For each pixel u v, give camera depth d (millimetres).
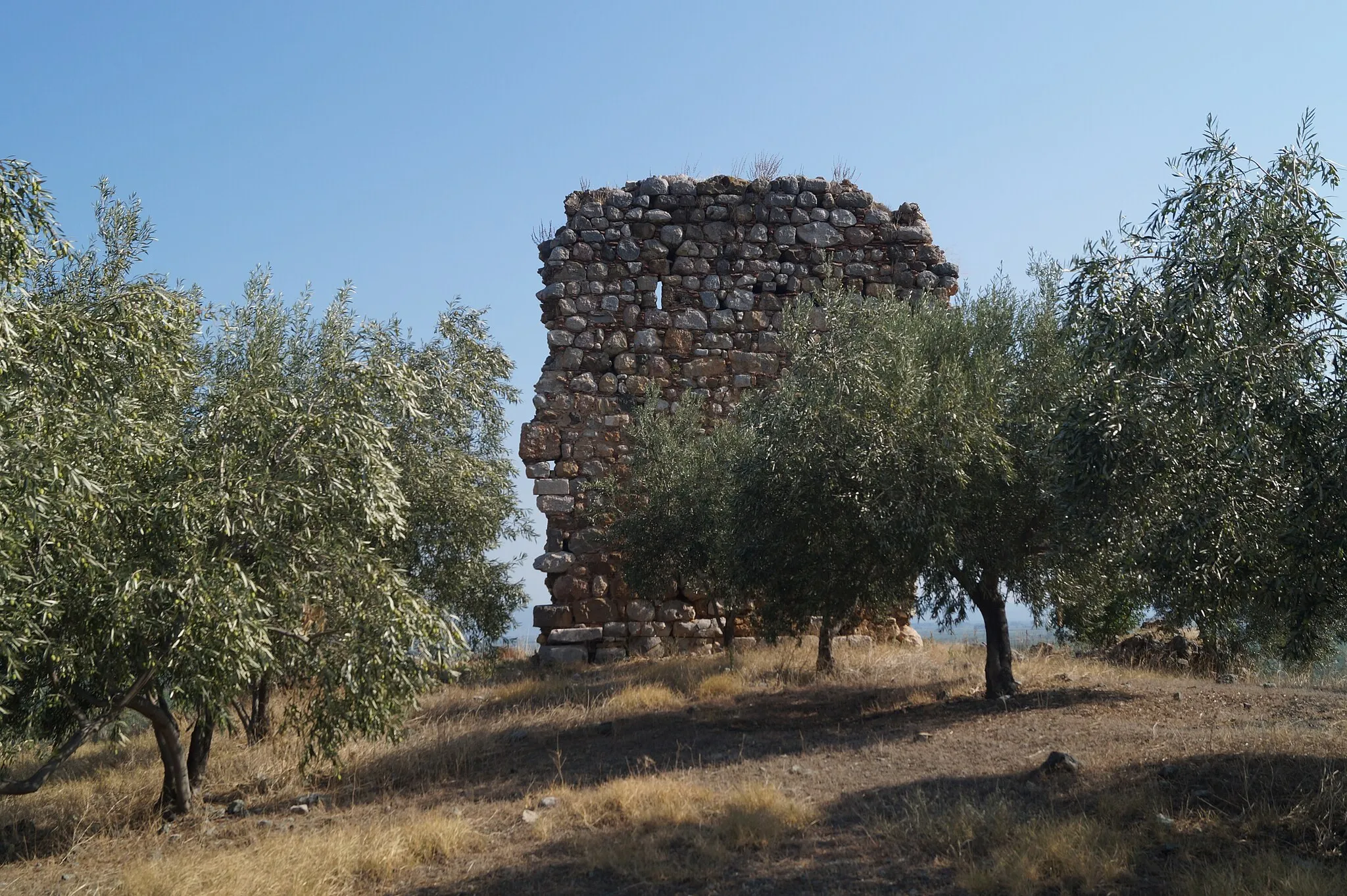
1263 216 6367
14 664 6359
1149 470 6723
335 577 8172
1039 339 11117
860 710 11766
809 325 12180
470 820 8023
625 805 7824
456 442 13445
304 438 8109
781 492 11000
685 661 15820
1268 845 5930
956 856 6262
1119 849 5980
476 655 16359
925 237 19656
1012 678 11586
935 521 10055
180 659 7164
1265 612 7664
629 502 16969
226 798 9500
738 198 19625
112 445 7168
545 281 19438
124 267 8648
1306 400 6004
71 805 9211
